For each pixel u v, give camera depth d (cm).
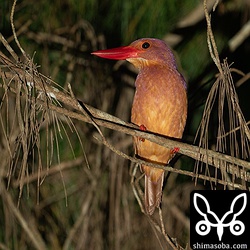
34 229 956
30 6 1011
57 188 993
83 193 993
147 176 798
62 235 989
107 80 1016
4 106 911
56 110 625
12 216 931
